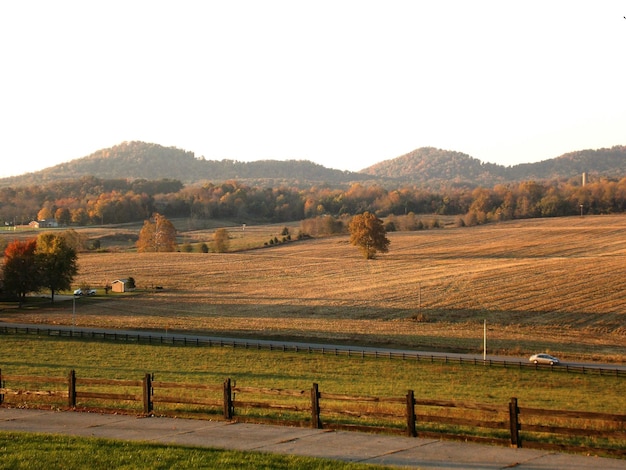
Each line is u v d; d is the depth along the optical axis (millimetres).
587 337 71750
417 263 132250
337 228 194000
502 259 132250
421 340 70188
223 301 100688
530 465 17281
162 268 135250
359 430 21062
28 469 17016
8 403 25922
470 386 46969
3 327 74438
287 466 17031
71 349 61906
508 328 76688
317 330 76875
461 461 17672
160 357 58219
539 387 47719
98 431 21406
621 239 155375
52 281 103250
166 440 20141
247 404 22641
